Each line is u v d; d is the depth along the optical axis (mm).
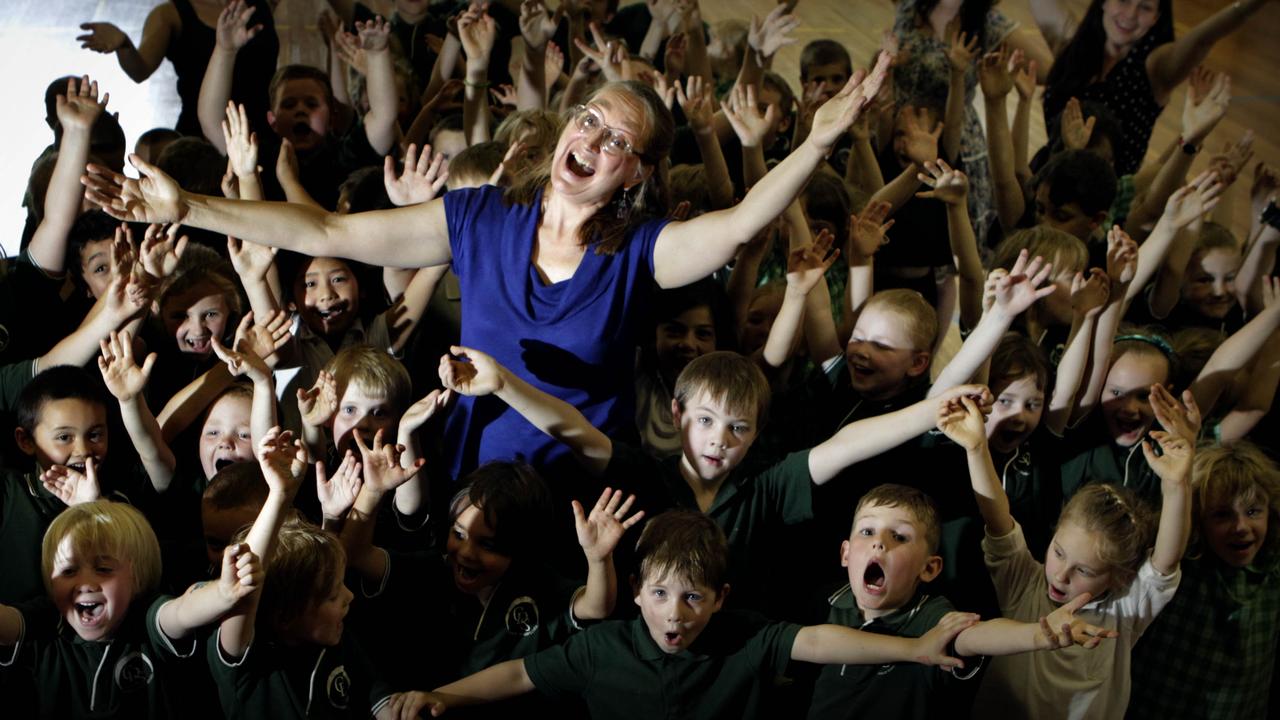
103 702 2043
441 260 2297
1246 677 2441
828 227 3365
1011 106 6148
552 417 2211
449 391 2199
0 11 6461
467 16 3762
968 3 4430
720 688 2160
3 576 2354
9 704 2018
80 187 3016
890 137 4434
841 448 2389
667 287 2252
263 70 4621
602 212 2215
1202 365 3121
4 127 5316
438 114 4199
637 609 2391
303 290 2906
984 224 4488
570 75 4992
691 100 3324
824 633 2146
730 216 2129
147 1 6887
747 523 2457
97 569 2021
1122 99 4910
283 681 2035
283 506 1991
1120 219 4367
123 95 5617
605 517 2156
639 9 5445
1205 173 3254
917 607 2234
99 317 2652
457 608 2295
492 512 2191
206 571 2375
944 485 2658
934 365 3992
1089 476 2793
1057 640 1949
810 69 4633
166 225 3291
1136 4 4742
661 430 2828
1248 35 7176
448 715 2213
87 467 2281
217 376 2670
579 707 2266
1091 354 2805
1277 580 2451
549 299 2219
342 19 4949
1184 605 2439
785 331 2705
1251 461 2443
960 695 2316
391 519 2471
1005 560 2354
